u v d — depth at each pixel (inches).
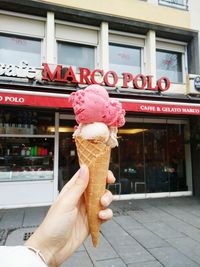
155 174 371.9
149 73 350.6
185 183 389.4
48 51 302.0
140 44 363.3
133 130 363.3
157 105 282.2
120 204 323.6
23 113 316.2
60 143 328.8
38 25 313.4
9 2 286.5
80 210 62.2
